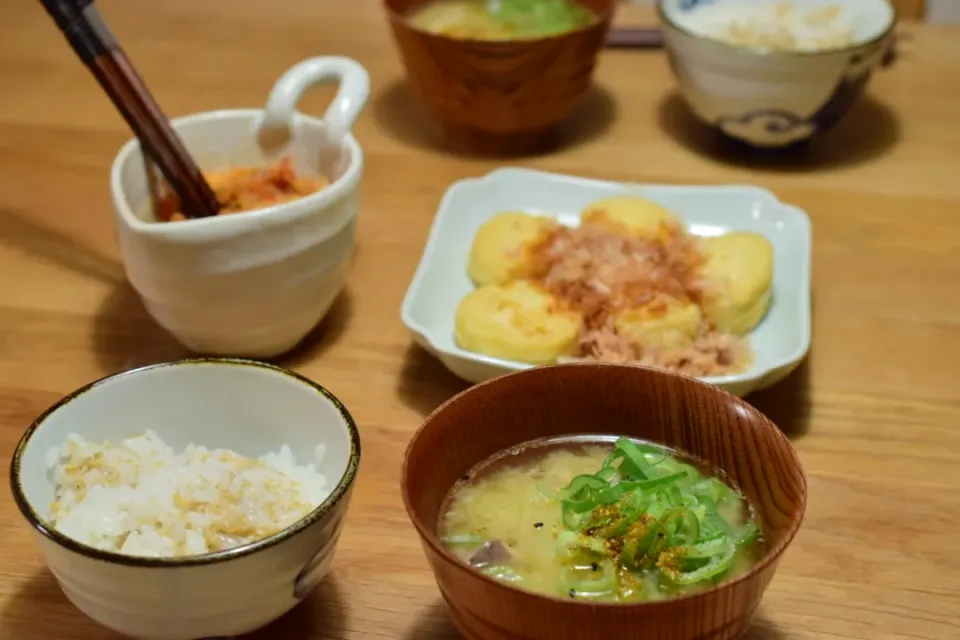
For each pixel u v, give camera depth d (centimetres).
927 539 60
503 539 53
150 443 58
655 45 103
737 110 85
